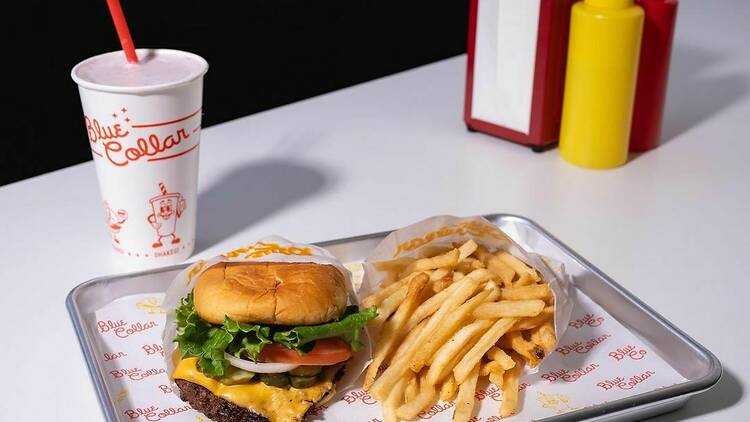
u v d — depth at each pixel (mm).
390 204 1027
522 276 853
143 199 889
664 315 868
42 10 1653
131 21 1767
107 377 795
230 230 981
